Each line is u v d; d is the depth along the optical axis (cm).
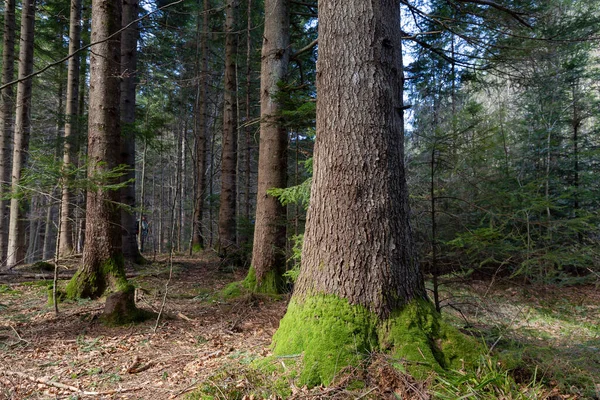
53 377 332
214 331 480
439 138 398
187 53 1571
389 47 319
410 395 236
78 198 655
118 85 639
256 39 1348
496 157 615
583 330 382
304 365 265
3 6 1263
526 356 297
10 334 456
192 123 1967
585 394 256
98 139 615
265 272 671
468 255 383
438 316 297
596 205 882
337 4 322
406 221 311
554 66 805
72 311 539
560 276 365
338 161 308
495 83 834
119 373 341
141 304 621
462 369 258
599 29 696
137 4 1045
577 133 1037
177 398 268
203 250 1391
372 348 271
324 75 325
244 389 255
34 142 1208
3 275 802
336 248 300
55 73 1508
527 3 632
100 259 612
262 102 699
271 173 684
